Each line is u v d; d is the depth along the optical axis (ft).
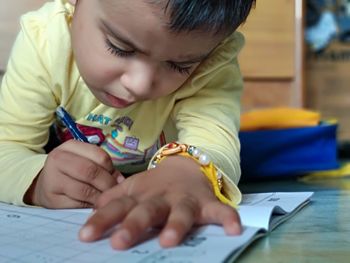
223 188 1.75
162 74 1.75
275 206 1.64
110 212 1.34
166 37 1.59
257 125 3.60
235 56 2.31
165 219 1.36
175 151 1.79
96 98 2.15
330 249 1.31
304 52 5.13
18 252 1.23
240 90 2.41
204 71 2.19
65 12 2.24
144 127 2.41
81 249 1.24
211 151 1.94
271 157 3.43
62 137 2.51
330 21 5.26
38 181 1.86
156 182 1.57
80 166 1.77
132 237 1.24
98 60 1.77
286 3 4.91
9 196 1.89
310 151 3.51
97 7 1.72
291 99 5.00
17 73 2.29
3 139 2.26
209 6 1.58
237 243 1.24
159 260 1.14
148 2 1.53
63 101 2.30
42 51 2.24
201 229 1.37
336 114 5.33
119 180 1.82
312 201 2.03
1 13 4.18
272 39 4.90
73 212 1.68
